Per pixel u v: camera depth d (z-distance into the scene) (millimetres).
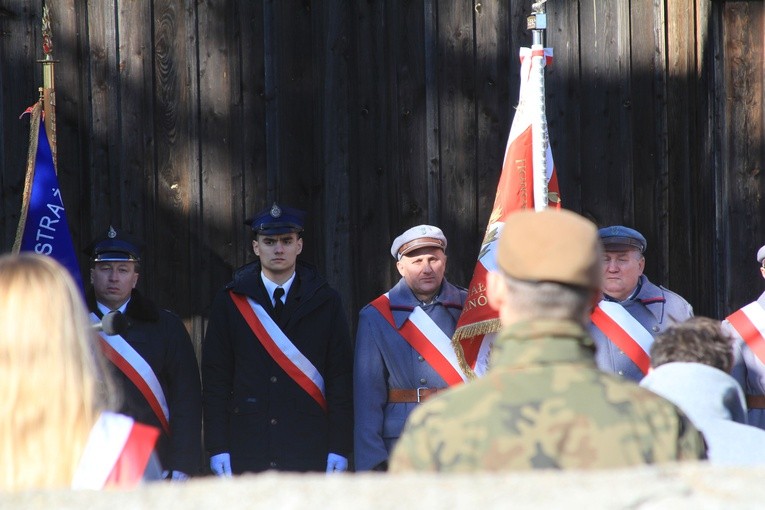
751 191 18000
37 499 4609
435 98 17953
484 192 18078
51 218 15438
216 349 15719
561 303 6113
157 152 17500
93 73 17344
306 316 15711
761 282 17969
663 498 4445
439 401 6027
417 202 17938
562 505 4418
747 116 17984
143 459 6203
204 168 17594
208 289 17641
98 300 15555
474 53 18062
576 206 18156
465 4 18016
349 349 15898
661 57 18344
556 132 18172
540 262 6102
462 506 4414
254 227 15906
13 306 6070
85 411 6133
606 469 5477
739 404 8625
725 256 17922
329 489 4531
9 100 17141
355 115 17844
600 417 5754
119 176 17422
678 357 8766
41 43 17234
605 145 18234
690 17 18359
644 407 5840
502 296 6480
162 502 4535
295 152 17781
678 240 18328
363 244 17875
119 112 17422
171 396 15508
